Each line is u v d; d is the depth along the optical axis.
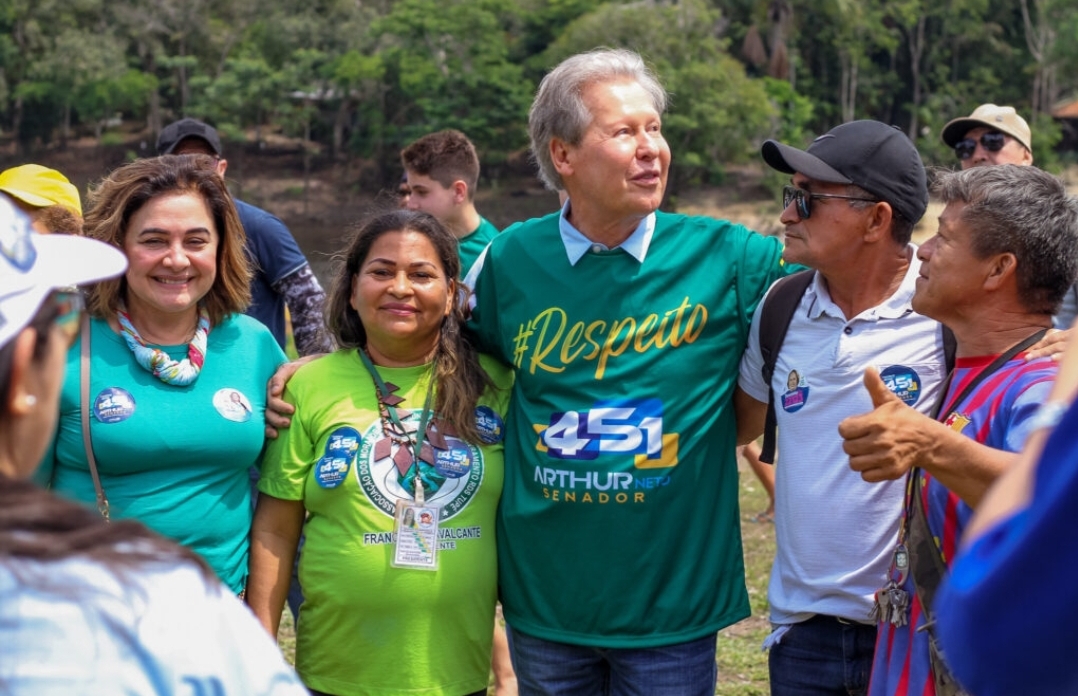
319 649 3.37
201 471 3.33
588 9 68.12
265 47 72.69
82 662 1.31
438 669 3.33
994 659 1.14
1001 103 80.25
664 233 3.44
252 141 74.00
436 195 5.73
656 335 3.38
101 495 3.25
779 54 69.50
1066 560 1.08
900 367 3.12
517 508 3.42
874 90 79.31
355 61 65.06
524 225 3.61
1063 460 1.08
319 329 4.51
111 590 1.35
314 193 67.19
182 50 76.12
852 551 3.14
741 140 60.19
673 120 57.97
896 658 2.80
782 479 3.29
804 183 3.16
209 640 1.40
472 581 3.36
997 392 2.66
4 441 1.46
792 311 3.28
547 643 3.44
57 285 1.45
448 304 3.49
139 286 3.26
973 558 1.18
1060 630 1.10
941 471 2.49
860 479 3.13
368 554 3.29
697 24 62.47
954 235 2.74
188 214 3.27
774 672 3.35
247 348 3.52
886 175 3.09
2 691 1.28
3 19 70.44
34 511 1.37
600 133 3.29
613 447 3.32
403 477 3.34
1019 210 2.67
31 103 72.19
